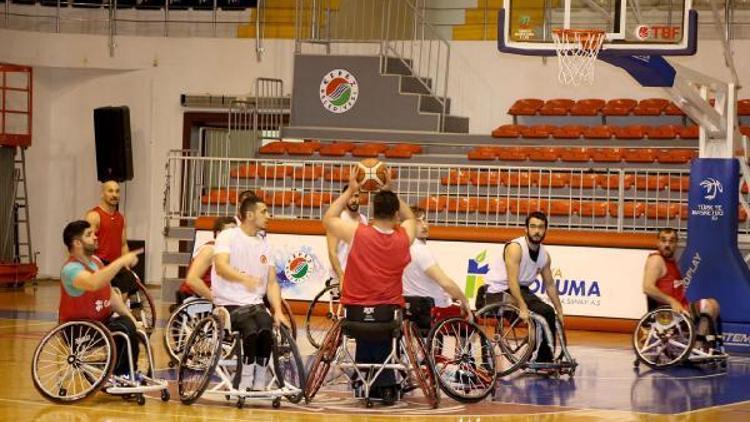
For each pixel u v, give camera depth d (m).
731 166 12.91
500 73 19.94
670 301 11.26
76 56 20.97
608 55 11.70
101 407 8.20
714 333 11.72
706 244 13.01
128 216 20.94
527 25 12.32
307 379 8.47
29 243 20.30
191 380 8.98
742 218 15.92
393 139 19.19
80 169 21.25
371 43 20.61
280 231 16.02
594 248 14.96
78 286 8.16
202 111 20.75
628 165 17.33
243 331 8.34
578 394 9.48
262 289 8.59
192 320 10.50
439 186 16.92
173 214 17.73
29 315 15.09
